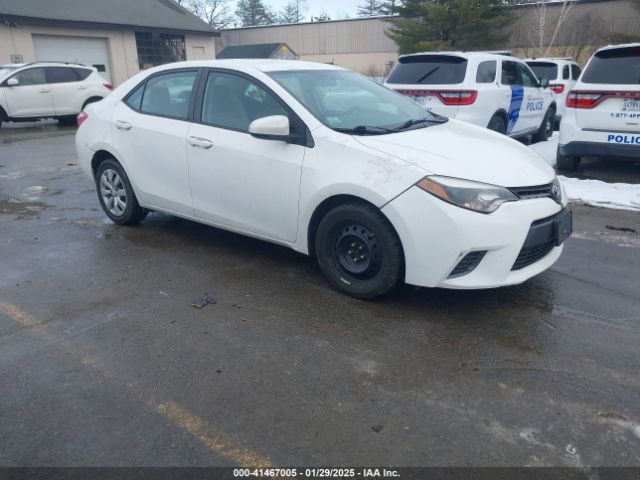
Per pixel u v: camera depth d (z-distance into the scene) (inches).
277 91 158.2
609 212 229.0
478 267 131.3
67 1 951.0
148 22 1035.3
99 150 209.8
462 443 94.1
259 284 159.8
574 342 126.0
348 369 116.0
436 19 1115.3
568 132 281.6
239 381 112.0
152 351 123.5
